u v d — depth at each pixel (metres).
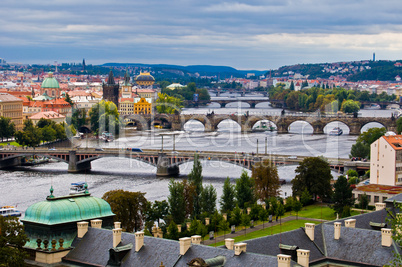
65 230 181.88
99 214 189.88
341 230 186.00
